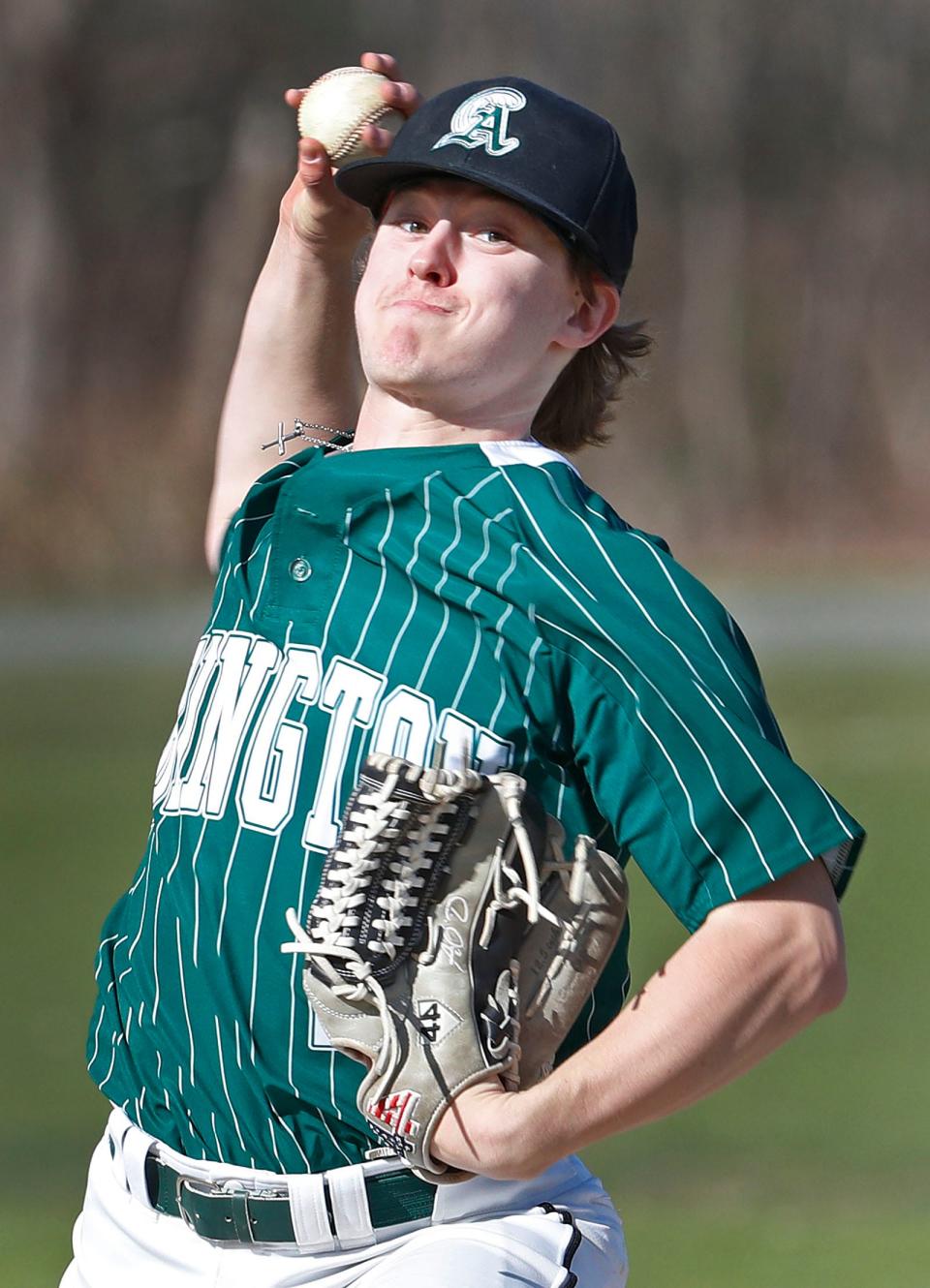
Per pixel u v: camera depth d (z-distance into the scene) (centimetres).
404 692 863
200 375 14888
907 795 5397
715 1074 792
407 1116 811
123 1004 957
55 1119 2670
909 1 16800
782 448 16000
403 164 927
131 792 5597
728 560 14312
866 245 16700
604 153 930
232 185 15500
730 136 16512
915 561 14425
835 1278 1888
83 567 12075
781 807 805
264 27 15662
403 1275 858
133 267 15312
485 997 821
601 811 848
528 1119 790
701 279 16388
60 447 13775
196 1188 902
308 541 913
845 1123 2662
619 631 834
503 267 921
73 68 15288
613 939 844
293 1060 864
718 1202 2255
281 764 883
